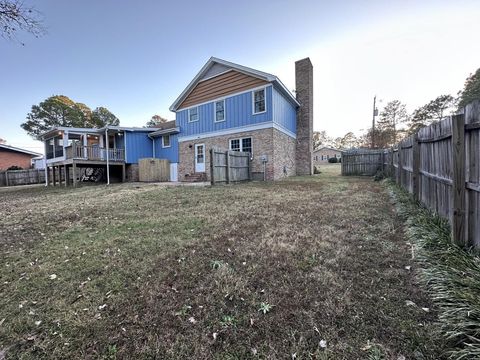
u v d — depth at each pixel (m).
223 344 1.50
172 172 15.57
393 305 1.75
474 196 2.21
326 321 1.64
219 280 2.21
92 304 1.91
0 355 1.47
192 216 4.53
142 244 3.14
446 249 2.31
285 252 2.75
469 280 1.72
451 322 1.46
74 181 12.85
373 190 7.16
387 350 1.38
